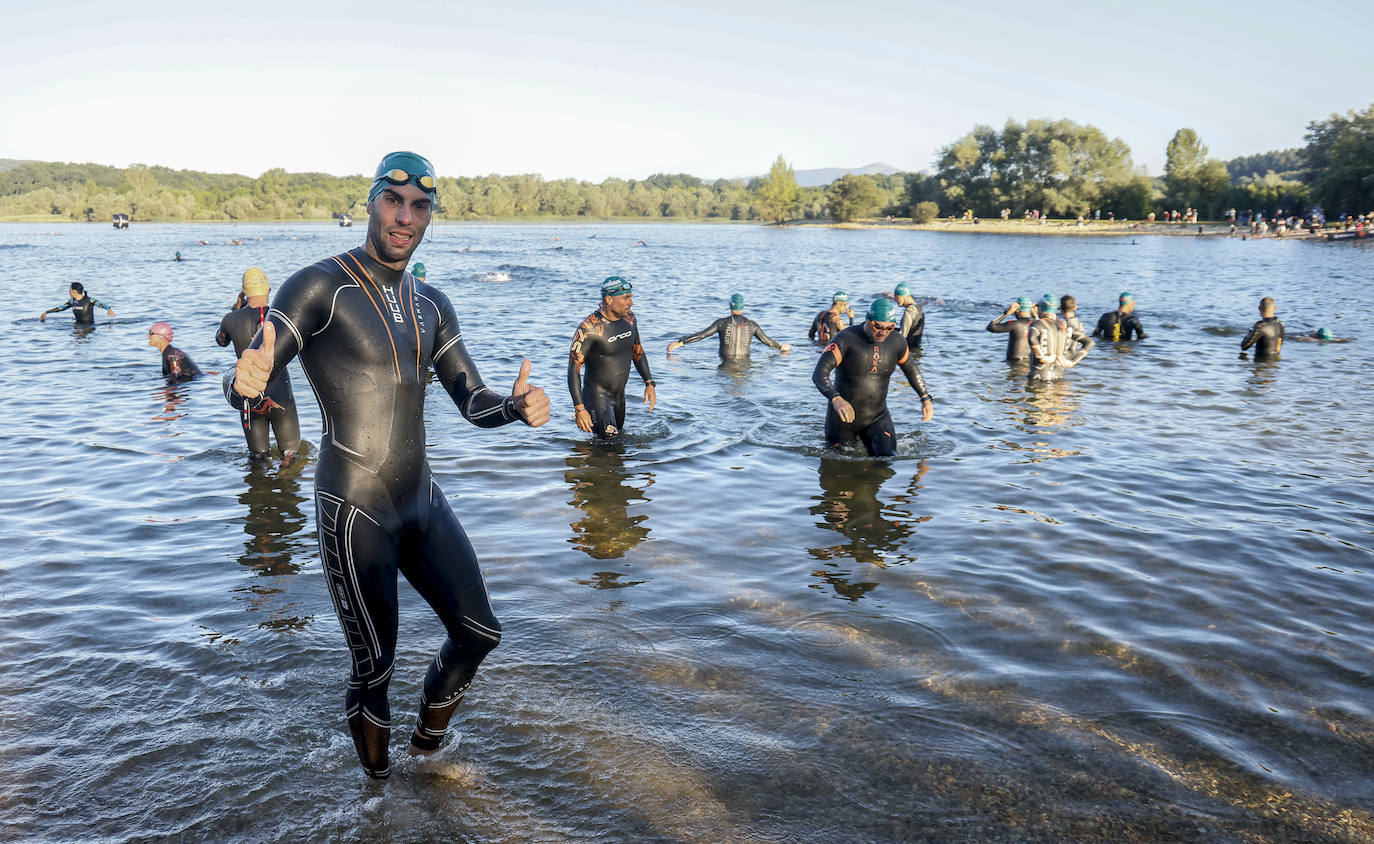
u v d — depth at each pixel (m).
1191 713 4.21
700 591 5.59
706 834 3.26
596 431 9.50
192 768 3.63
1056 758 3.81
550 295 27.50
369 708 3.44
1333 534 6.82
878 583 5.77
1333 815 3.45
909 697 4.31
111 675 4.39
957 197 126.06
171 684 4.31
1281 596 5.62
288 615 5.12
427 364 3.65
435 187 3.47
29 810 3.33
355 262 3.48
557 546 6.36
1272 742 3.96
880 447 9.04
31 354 14.84
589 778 3.60
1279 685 4.49
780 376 13.62
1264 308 15.81
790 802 3.47
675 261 51.03
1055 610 5.38
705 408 11.24
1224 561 6.23
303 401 11.36
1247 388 13.06
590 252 63.44
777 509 7.33
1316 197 91.12
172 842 3.18
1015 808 3.46
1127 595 5.62
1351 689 4.46
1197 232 88.12
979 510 7.36
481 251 64.50
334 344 3.37
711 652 4.74
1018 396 12.33
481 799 3.45
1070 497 7.73
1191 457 9.11
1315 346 17.61
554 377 13.28
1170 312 24.06
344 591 3.40
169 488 7.59
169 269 39.69
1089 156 115.88
